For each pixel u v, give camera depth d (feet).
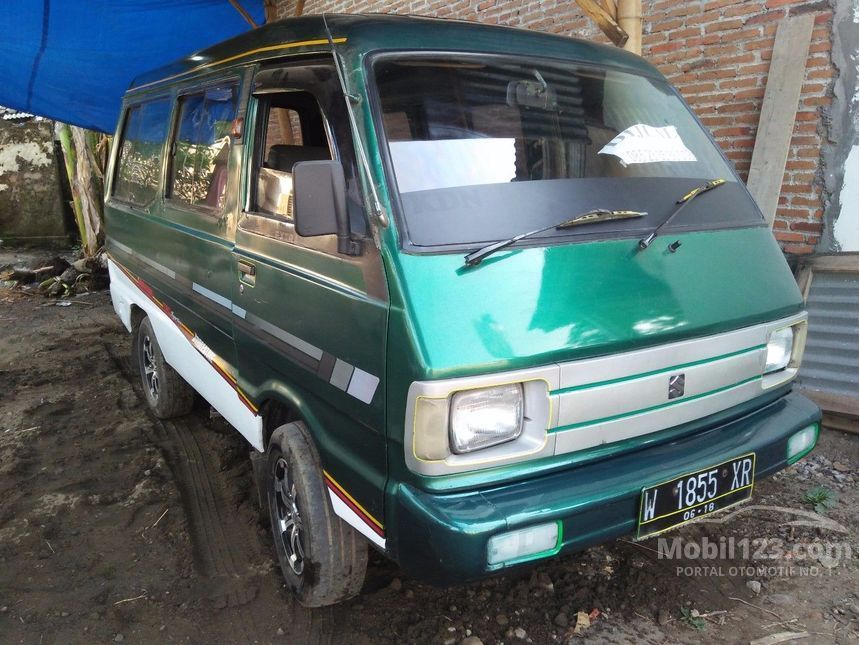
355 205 7.72
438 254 7.07
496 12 21.90
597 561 10.08
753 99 16.05
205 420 15.75
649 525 7.32
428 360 6.53
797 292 9.16
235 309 10.21
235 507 12.14
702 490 7.66
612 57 10.28
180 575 10.22
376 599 9.47
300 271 8.43
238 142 10.07
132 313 16.08
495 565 6.56
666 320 7.57
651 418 7.59
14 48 21.59
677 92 10.77
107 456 14.12
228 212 10.28
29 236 42.34
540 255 7.36
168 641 8.88
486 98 8.58
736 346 8.20
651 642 8.54
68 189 42.55
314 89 8.55
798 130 15.31
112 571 10.34
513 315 6.89
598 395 7.16
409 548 6.91
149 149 14.30
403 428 6.78
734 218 9.30
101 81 23.47
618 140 9.23
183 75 12.78
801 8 14.97
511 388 6.84
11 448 14.56
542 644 8.55
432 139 7.97
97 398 17.49
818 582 9.61
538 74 9.17
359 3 27.66
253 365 9.89
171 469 13.47
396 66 8.21
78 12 21.08
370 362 7.21
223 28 23.77
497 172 8.07
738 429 8.41
